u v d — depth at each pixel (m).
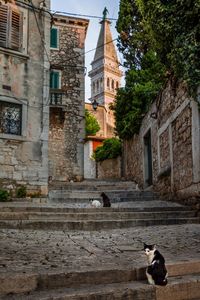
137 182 16.95
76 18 22.05
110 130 48.84
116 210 9.45
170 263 4.45
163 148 12.75
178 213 9.16
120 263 4.57
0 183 12.18
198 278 4.20
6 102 12.74
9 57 13.01
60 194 12.95
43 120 13.36
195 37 8.33
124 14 19.53
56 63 21.52
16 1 13.43
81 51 22.12
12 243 5.91
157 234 7.05
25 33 13.53
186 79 8.45
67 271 4.01
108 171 23.80
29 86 13.27
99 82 81.25
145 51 19.12
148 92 15.59
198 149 8.98
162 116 12.82
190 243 6.03
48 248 5.60
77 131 21.14
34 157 12.93
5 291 3.63
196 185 9.19
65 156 20.56
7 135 12.45
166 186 12.43
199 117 8.91
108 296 3.66
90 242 6.27
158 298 3.86
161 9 9.02
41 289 3.79
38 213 8.47
